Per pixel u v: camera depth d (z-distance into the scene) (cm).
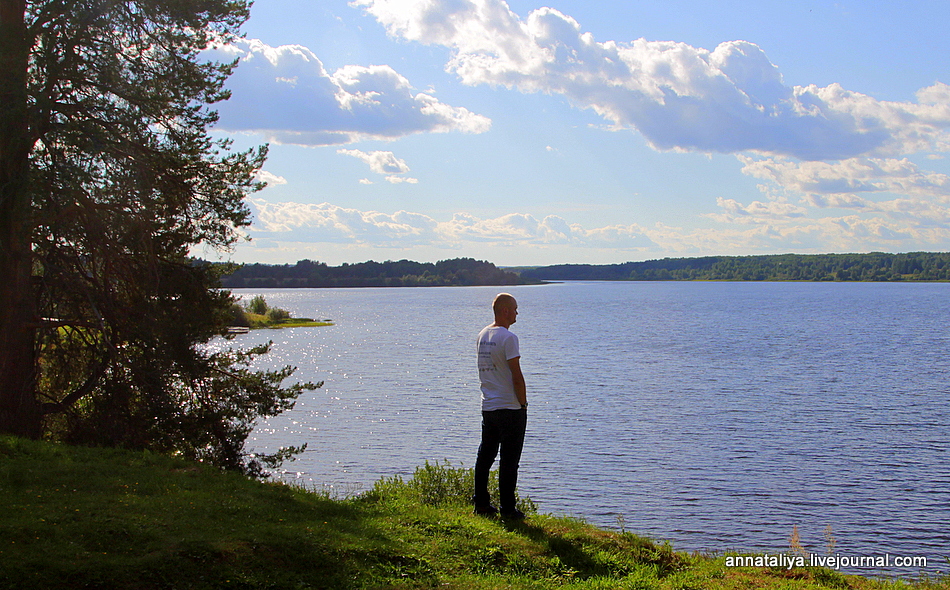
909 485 2181
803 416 3381
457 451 2692
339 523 683
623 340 8044
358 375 5128
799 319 11769
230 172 1412
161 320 1295
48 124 1186
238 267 1488
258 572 539
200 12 1316
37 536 552
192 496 732
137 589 496
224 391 1412
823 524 1808
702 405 3709
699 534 1719
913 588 741
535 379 4812
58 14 1191
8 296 1208
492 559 630
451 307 17950
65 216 1205
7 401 1202
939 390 4225
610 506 1948
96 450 983
